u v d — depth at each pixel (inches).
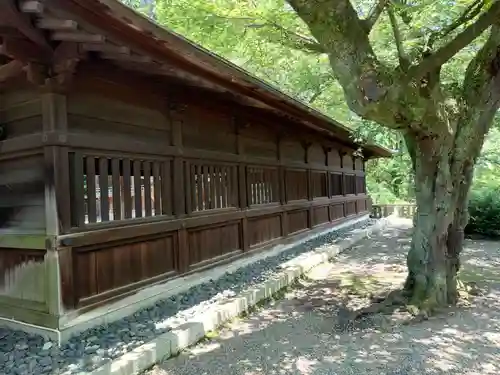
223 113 217.3
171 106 177.0
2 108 143.3
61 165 126.4
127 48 116.4
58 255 124.5
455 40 129.3
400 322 148.2
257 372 114.0
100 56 126.3
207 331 144.6
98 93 142.6
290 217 311.6
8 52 108.7
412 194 498.0
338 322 154.7
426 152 161.0
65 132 127.8
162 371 115.6
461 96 162.7
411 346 128.0
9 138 139.9
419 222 169.2
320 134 347.6
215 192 212.8
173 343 127.0
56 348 119.2
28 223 135.2
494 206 400.8
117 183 149.9
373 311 162.2
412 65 142.3
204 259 200.7
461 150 161.0
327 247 305.1
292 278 220.7
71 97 132.1
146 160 164.6
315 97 614.5
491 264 262.5
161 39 116.4
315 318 161.5
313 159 366.0
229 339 140.9
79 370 105.8
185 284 181.3
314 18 121.4
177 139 181.3
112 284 145.9
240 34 236.5
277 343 135.8
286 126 289.1
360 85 125.2
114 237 144.5
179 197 181.8
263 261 249.1
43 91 125.7
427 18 203.9
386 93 125.3
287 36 221.5
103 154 142.9
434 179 163.6
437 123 146.7
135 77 153.7
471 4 179.6
